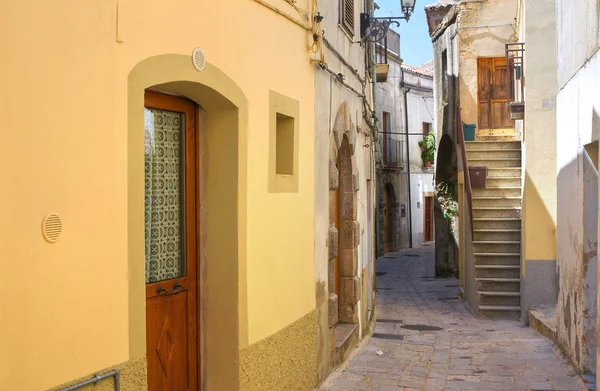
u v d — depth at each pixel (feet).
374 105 40.86
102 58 11.00
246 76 16.12
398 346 29.73
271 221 17.61
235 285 15.71
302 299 20.21
